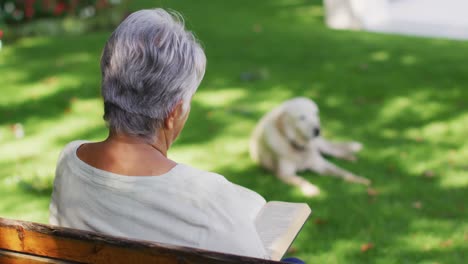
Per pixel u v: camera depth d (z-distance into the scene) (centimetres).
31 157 454
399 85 623
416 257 333
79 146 171
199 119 533
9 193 398
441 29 889
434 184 419
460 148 477
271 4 1070
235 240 151
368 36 845
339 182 425
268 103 575
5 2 826
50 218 173
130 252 137
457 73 657
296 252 338
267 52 745
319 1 1109
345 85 625
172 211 153
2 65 684
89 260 143
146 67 157
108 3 905
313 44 787
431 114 548
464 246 343
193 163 450
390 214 380
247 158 461
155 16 163
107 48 162
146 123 160
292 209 194
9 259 150
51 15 864
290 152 429
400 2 1054
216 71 666
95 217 159
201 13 976
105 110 164
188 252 132
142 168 158
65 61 698
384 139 498
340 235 357
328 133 512
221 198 154
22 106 556
